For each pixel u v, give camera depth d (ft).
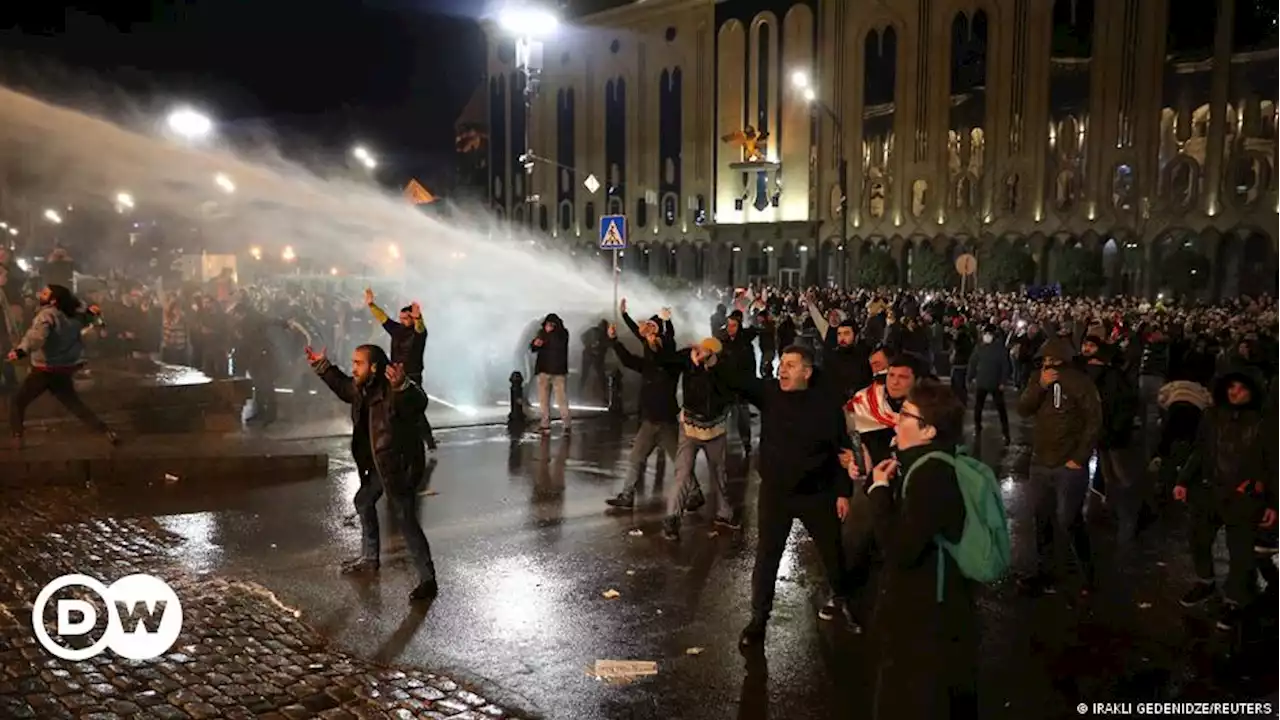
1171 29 130.52
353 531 28.96
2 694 17.39
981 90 149.89
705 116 190.08
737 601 23.43
